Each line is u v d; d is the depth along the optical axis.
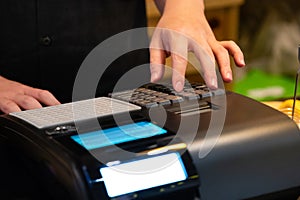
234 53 1.10
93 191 0.70
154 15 2.14
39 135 0.79
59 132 0.80
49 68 1.37
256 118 0.86
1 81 1.08
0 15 1.31
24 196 0.79
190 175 0.76
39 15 1.33
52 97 1.00
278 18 2.67
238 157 0.81
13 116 0.88
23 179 0.79
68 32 1.36
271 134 0.84
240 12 2.63
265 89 2.56
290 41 2.68
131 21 1.43
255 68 2.72
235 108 0.90
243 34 2.67
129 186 0.73
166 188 0.74
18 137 0.80
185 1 1.20
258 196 0.81
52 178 0.73
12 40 1.33
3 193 0.80
